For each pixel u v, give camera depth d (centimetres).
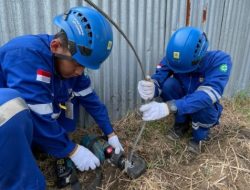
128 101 269
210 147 249
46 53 171
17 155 123
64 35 164
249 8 329
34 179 131
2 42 204
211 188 210
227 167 226
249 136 266
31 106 163
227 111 308
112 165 214
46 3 206
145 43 258
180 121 250
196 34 209
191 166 228
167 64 227
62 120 214
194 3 274
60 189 198
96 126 255
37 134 170
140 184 205
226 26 315
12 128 118
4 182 125
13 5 198
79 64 171
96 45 165
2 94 123
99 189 200
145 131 256
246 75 363
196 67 216
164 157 234
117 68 250
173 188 207
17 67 163
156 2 249
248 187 214
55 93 189
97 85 245
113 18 232
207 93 207
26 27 207
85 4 219
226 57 222
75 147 187
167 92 242
